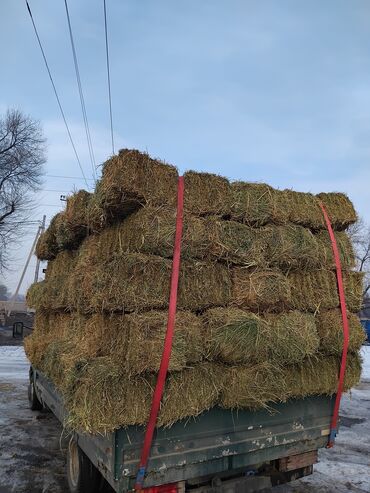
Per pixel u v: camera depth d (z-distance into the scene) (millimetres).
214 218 3361
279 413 3469
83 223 4074
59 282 4898
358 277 4074
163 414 2906
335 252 3898
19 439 5621
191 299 3170
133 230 3172
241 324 3135
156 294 3033
